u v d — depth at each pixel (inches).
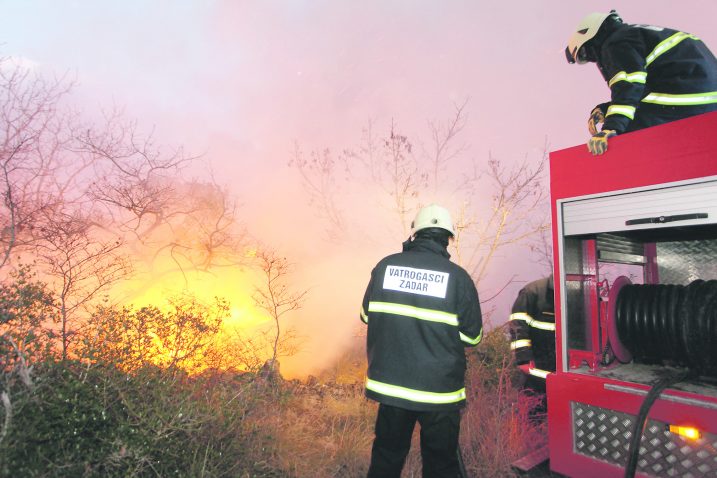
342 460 104.6
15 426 60.8
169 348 103.7
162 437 73.9
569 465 100.0
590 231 100.5
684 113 104.3
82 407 72.4
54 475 62.2
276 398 115.0
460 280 80.0
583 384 98.3
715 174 81.6
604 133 97.3
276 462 98.0
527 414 127.8
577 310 107.3
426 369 75.4
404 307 79.6
